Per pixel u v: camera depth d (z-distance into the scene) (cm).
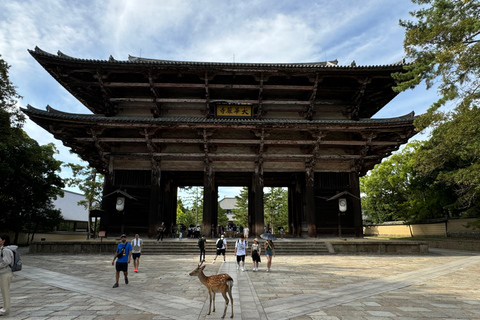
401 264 1694
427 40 1722
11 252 747
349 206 2727
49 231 4100
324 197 2655
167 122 2420
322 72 2522
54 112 2442
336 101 2897
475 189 2162
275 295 935
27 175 3180
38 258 1919
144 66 2419
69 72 2441
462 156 2111
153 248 2211
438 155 1941
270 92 2825
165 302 842
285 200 6444
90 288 1030
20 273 1345
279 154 2678
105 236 2508
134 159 2694
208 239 2488
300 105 2866
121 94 2805
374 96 2877
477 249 2625
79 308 784
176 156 2684
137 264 1388
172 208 3425
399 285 1102
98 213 2452
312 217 2598
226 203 10188
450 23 1667
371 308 791
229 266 1578
